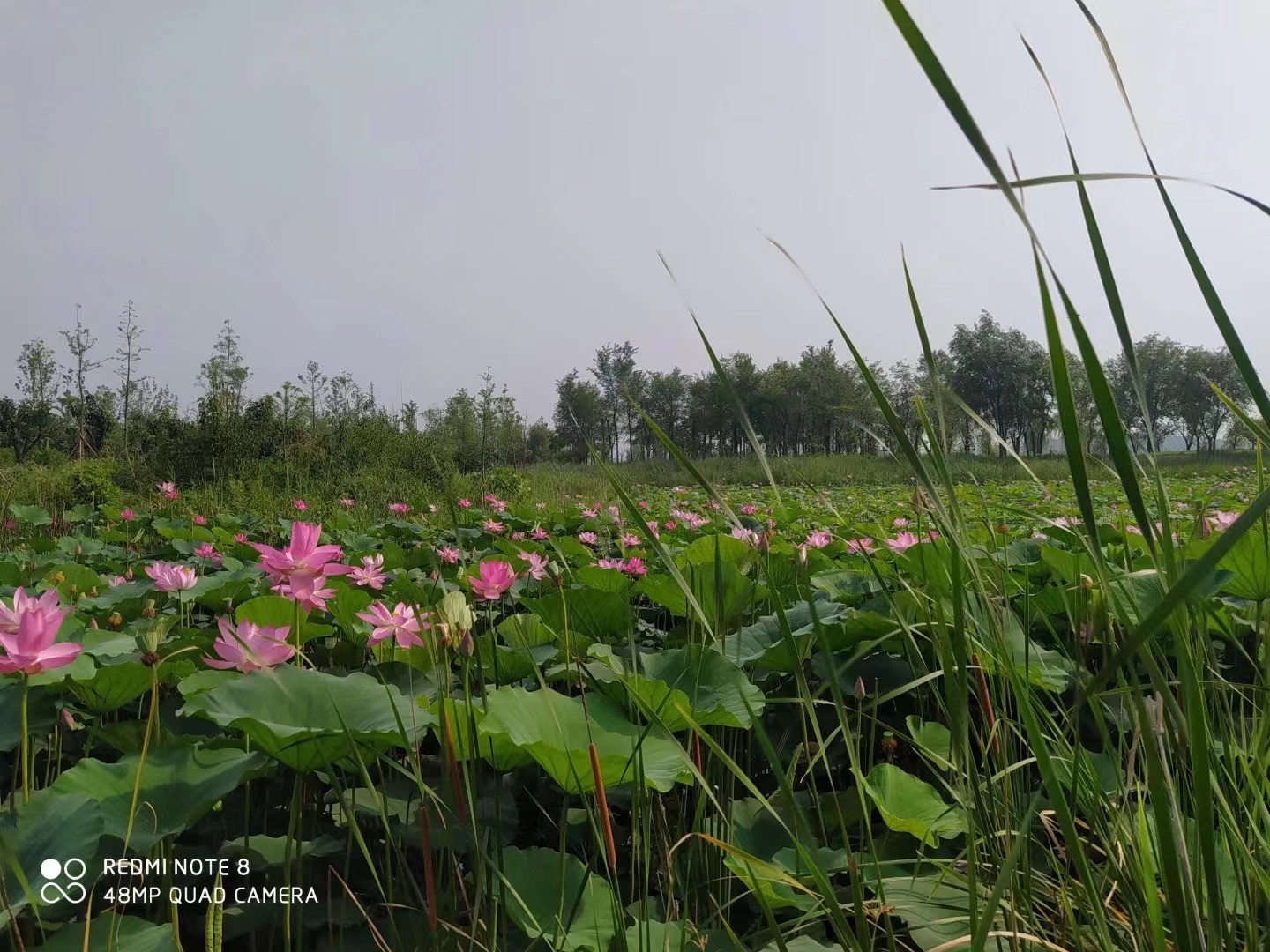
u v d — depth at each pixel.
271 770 2.21
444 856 1.85
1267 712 1.38
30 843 1.48
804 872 1.72
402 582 3.77
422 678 2.58
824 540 5.01
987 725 1.62
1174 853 0.95
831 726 2.62
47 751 2.58
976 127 0.73
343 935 1.76
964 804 1.28
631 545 5.98
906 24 0.73
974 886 1.15
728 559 3.63
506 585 2.47
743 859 1.36
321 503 11.78
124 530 8.06
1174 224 0.92
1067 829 1.11
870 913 1.58
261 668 1.83
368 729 1.78
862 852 1.82
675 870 1.88
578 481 20.31
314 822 2.19
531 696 2.01
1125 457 0.86
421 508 11.39
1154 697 1.42
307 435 16.03
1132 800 1.85
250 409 16.56
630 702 2.13
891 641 2.76
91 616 3.62
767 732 2.63
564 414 44.09
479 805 2.10
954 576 1.17
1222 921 1.05
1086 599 1.70
